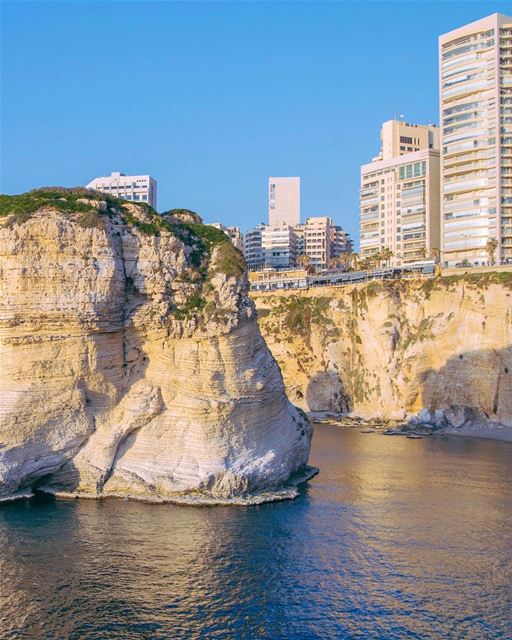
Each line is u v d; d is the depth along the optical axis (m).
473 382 113.06
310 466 76.06
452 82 159.12
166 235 61.56
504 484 69.56
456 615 39.47
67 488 58.09
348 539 50.88
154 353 60.22
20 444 55.41
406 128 192.38
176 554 46.44
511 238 155.00
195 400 58.53
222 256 63.69
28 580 41.88
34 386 56.06
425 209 171.25
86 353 57.19
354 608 40.06
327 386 131.75
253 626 37.75
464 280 118.56
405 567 45.94
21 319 55.78
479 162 156.00
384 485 68.12
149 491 57.44
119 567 44.06
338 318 134.00
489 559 47.56
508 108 154.12
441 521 55.88
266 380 62.81
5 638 35.66
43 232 55.97
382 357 124.12
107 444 57.97
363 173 188.50
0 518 51.91
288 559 46.62
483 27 154.88
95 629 36.78
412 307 123.75
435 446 93.88
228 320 60.09
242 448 59.97
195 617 38.44
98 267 57.31
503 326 111.81
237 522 53.31
